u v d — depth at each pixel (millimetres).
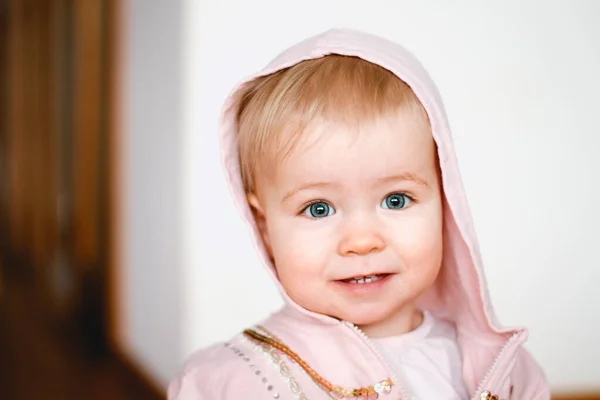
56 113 3938
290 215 855
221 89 2254
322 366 891
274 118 854
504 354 917
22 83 4957
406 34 2186
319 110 826
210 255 2311
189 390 901
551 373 2307
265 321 978
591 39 2225
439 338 977
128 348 2979
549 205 2258
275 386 874
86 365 3102
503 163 2223
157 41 2520
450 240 962
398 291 856
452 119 2191
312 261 845
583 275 2299
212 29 2254
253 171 918
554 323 2295
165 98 2451
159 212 2547
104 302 3096
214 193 2287
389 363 906
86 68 3186
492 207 2229
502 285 2258
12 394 2701
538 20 2201
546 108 2227
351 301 851
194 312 2311
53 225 3992
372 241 825
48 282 4090
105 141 3051
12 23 5273
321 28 2217
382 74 867
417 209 863
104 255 3104
